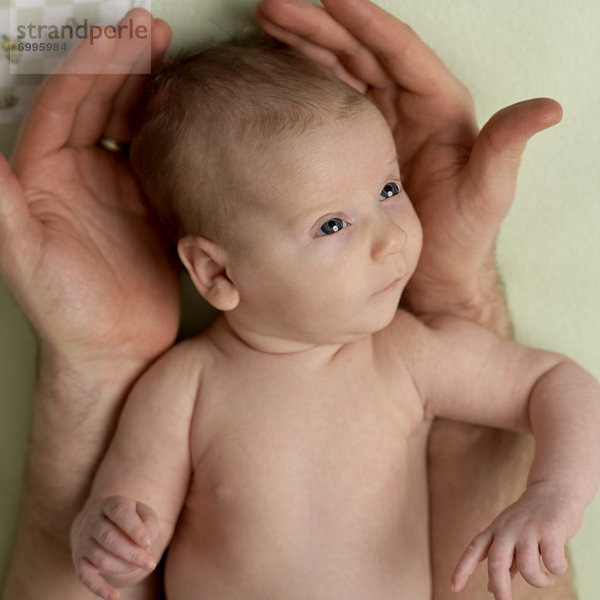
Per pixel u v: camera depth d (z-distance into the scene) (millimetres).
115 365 1146
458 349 1107
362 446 1067
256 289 1041
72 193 1124
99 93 1074
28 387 1317
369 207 998
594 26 1221
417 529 1102
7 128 1214
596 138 1254
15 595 1235
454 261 1169
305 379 1087
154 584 1218
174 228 1107
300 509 1048
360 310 1023
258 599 1044
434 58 1123
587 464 995
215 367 1109
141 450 1078
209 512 1072
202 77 1043
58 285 1069
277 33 1104
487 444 1202
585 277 1296
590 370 1311
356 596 1039
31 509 1211
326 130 986
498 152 1048
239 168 998
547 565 919
